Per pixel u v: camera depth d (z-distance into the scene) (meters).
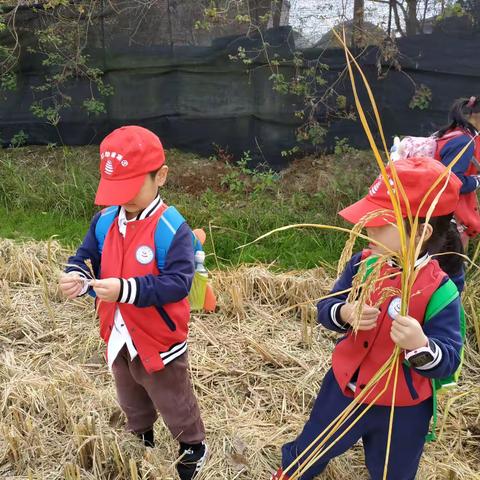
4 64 7.16
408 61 6.31
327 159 6.77
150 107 7.11
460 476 2.67
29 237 5.49
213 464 2.76
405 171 1.94
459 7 6.02
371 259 2.06
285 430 3.03
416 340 1.85
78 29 6.92
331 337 3.91
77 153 7.26
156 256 2.25
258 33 6.59
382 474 2.24
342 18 6.41
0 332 3.92
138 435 2.73
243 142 7.00
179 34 6.80
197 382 3.38
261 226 5.75
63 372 3.38
